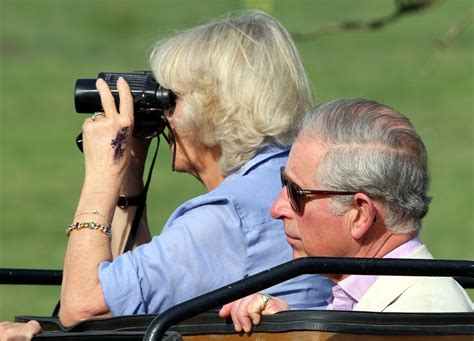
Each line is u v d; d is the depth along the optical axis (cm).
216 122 1384
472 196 5922
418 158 1208
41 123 8150
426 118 7800
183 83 1388
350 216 1205
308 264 1057
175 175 6281
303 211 1220
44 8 11619
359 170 1190
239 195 1344
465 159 6788
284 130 1393
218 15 1445
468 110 7956
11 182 6619
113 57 9981
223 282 1316
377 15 9606
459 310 1182
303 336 1091
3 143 7569
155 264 1302
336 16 9881
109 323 1218
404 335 1079
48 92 9038
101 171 1343
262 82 1384
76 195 6378
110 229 1330
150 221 5294
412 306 1184
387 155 1191
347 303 1238
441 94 8369
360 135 1202
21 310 4091
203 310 1045
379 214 1200
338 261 1059
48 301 4216
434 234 5253
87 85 1385
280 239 1342
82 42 10450
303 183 1216
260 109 1380
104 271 1295
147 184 1521
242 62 1385
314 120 1231
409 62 9212
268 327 1118
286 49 1411
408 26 10175
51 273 1382
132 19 10994
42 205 6125
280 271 1055
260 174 1377
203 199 1346
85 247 1309
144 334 1062
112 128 1355
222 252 1323
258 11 1442
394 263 1062
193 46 1395
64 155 7344
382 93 8469
